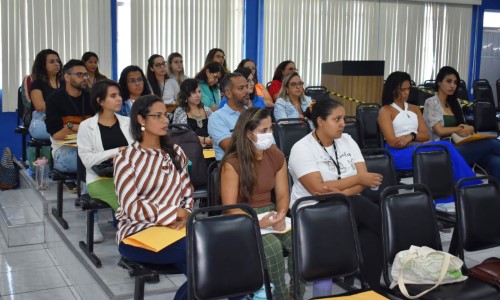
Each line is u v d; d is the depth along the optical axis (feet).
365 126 15.58
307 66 27.43
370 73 22.54
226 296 7.09
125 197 8.71
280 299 8.62
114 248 11.77
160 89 19.16
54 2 21.42
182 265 8.41
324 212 7.79
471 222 9.02
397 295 7.98
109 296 9.42
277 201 9.41
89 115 13.61
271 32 26.22
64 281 12.08
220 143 12.41
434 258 8.00
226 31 25.05
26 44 21.15
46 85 16.03
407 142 13.99
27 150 17.39
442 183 11.71
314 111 10.10
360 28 28.48
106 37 22.56
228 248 7.09
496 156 16.21
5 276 12.25
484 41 33.27
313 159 9.99
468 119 21.44
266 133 8.84
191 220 6.99
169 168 9.18
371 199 11.13
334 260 7.75
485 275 8.27
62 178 12.91
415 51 30.25
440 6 30.50
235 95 12.50
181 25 23.81
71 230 12.75
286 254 9.08
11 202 16.40
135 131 9.06
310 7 27.02
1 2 20.54
